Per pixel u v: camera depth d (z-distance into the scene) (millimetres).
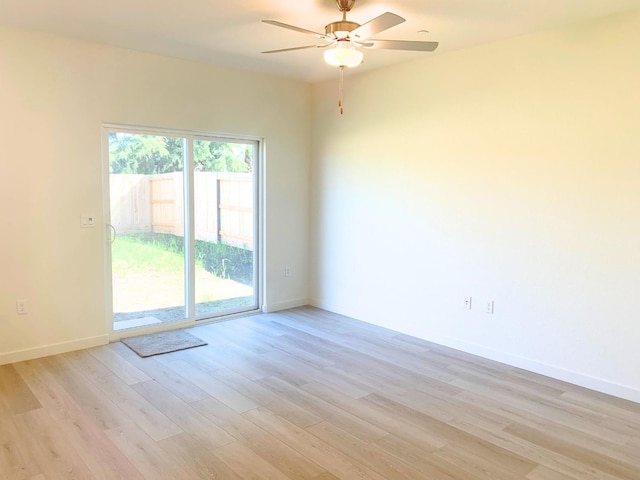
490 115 3959
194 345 4355
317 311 5598
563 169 3562
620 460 2588
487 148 3998
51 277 4016
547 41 3582
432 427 2916
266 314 5441
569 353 3619
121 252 4477
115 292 4477
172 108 4531
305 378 3645
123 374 3666
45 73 3844
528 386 3543
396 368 3873
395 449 2664
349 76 5102
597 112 3365
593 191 3422
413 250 4652
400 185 4711
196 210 4926
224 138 5055
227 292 5289
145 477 2379
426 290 4566
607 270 3393
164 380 3564
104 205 4285
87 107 4066
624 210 3289
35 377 3580
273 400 3254
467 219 4184
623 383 3357
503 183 3914
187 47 4137
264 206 5367
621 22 3223
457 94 4172
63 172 4004
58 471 2420
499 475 2438
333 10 3230
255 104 5121
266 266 5457
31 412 3033
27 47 3750
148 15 3355
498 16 3291
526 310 3846
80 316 4191
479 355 4180
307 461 2535
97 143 4152
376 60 4477
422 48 3088
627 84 3223
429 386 3525
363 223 5121
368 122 4969
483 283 4113
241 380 3588
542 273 3732
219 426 2887
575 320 3572
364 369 3842
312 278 5805
